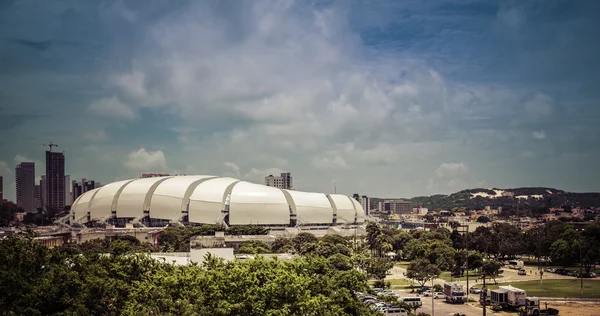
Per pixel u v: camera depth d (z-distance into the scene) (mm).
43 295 104438
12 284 105938
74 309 104188
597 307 179250
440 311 176125
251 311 104000
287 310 103000
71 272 111438
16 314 101188
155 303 101125
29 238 126438
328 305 119688
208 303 105062
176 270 124500
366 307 133875
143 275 120438
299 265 127000
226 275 109250
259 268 117125
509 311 174625
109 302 113438
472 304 190000
